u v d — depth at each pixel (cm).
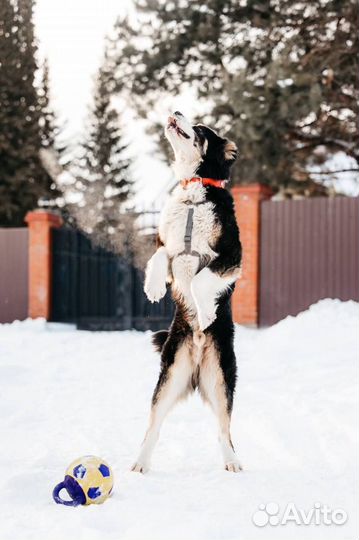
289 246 1332
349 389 610
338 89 1617
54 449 442
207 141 450
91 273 1675
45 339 1122
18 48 2909
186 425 527
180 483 362
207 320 400
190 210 420
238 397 632
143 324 1551
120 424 530
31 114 2964
